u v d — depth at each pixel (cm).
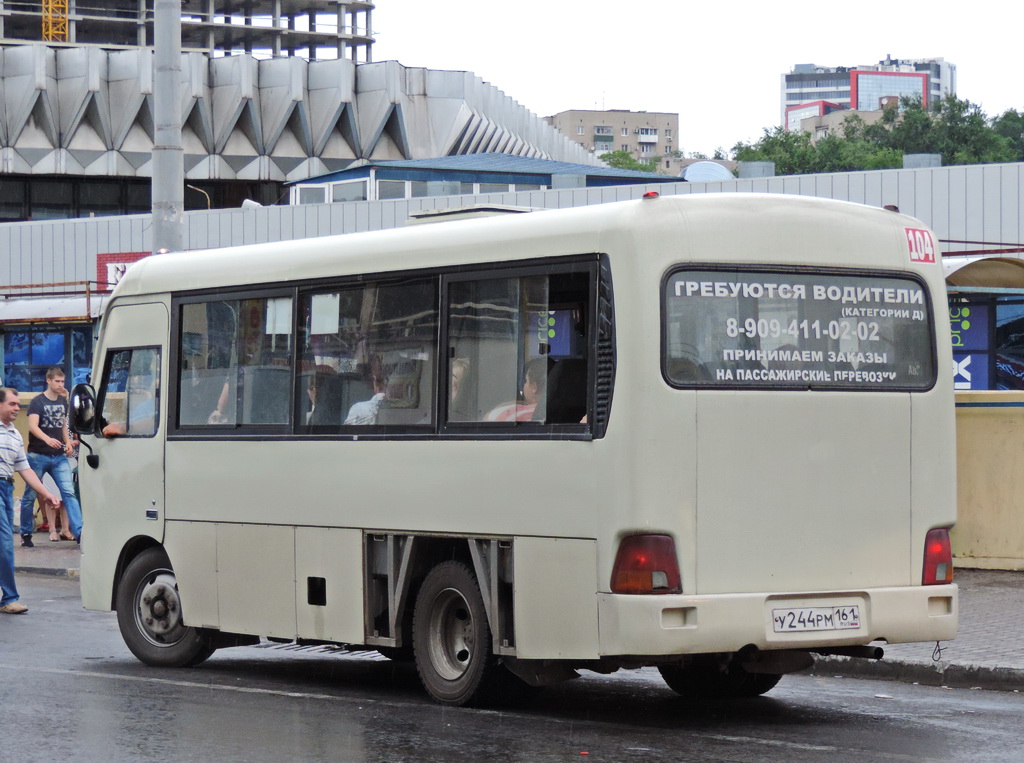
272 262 1041
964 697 995
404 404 943
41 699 952
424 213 1030
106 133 8594
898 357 895
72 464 2092
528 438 862
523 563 862
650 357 814
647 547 808
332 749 784
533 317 868
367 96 8662
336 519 983
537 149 9619
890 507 877
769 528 838
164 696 971
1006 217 2520
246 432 1052
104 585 1169
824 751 781
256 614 1041
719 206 845
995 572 1545
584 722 871
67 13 13725
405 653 1123
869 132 13688
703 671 982
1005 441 1552
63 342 3091
